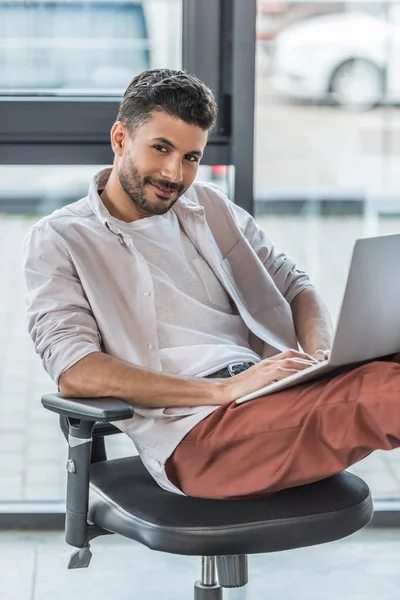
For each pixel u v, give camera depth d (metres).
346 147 3.33
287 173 3.31
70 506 2.08
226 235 2.60
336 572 3.11
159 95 2.27
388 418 1.89
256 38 3.04
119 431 2.31
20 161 3.06
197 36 3.08
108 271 2.34
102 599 2.92
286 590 2.99
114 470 2.25
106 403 2.00
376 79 3.29
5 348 4.62
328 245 3.42
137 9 3.11
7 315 4.63
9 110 3.03
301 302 2.63
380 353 2.04
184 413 2.15
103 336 2.29
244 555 2.13
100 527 2.10
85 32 3.11
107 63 3.13
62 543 3.27
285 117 3.27
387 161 3.36
